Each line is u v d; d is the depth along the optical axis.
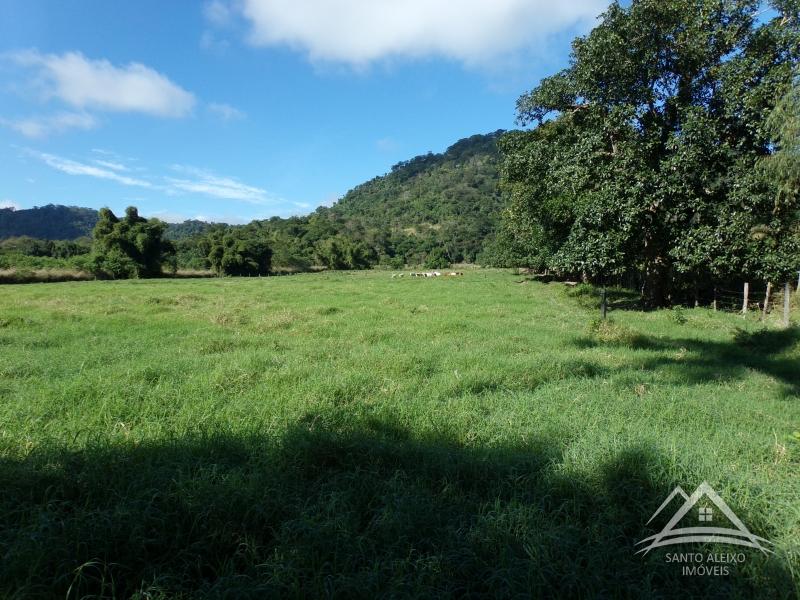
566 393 7.00
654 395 6.93
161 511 3.52
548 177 18.58
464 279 43.97
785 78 12.85
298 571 3.08
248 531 3.55
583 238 15.87
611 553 3.32
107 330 12.41
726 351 10.73
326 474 4.41
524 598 2.92
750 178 13.66
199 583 3.14
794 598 3.04
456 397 6.89
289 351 9.81
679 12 14.23
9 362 8.37
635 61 15.09
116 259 48.84
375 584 3.00
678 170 14.55
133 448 4.64
